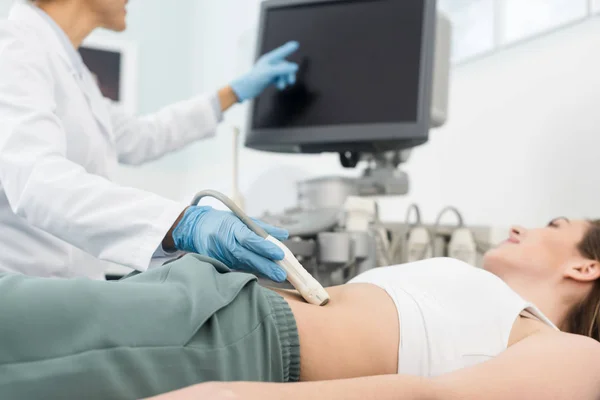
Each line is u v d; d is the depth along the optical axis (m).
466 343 0.92
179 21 3.64
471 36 2.01
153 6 3.57
